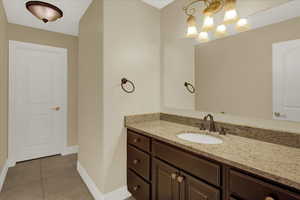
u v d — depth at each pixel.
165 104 2.00
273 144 1.09
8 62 2.46
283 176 0.65
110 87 1.63
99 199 1.66
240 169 0.81
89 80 1.93
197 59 1.64
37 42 2.69
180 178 1.09
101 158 1.63
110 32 1.62
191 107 1.70
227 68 1.40
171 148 1.19
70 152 3.02
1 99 1.98
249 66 1.26
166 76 1.98
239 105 1.32
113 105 1.66
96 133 1.74
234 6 1.22
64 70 2.96
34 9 1.50
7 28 2.42
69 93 3.02
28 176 2.17
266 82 1.17
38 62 2.74
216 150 0.96
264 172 0.70
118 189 1.70
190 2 1.70
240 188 0.80
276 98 1.12
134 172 1.61
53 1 1.86
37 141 2.77
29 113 2.69
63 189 1.89
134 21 1.81
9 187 1.91
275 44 1.12
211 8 1.32
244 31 1.29
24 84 2.63
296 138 1.01
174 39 1.88
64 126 2.96
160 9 2.05
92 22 1.84
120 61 1.70
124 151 1.75
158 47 2.04
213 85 1.50
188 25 1.56
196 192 1.01
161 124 1.76
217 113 1.47
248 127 1.24
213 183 0.92
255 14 1.22
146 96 1.92
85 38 2.07
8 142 2.44
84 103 2.10
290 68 1.06
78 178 2.14
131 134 1.65
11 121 2.49
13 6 2.04
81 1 1.86
